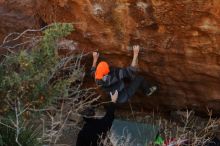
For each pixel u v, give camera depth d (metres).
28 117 5.36
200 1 5.00
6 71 5.39
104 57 6.29
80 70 5.86
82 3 5.62
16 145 5.40
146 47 5.88
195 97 6.49
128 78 6.32
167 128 6.91
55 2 5.83
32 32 6.38
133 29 5.68
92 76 6.51
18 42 6.43
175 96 6.64
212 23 5.17
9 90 5.17
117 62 6.29
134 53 5.94
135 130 6.78
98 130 6.30
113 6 5.49
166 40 5.66
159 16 5.36
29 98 5.23
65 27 5.06
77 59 5.81
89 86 6.88
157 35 5.64
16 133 5.16
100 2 5.52
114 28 5.77
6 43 6.43
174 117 7.00
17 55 5.52
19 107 4.95
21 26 6.43
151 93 6.50
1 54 6.18
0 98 5.20
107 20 5.69
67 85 5.86
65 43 6.17
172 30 5.49
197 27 5.30
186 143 6.02
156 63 6.10
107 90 6.27
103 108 7.27
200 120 6.90
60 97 5.61
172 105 6.86
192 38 5.48
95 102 7.25
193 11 5.14
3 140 5.39
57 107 6.08
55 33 5.03
